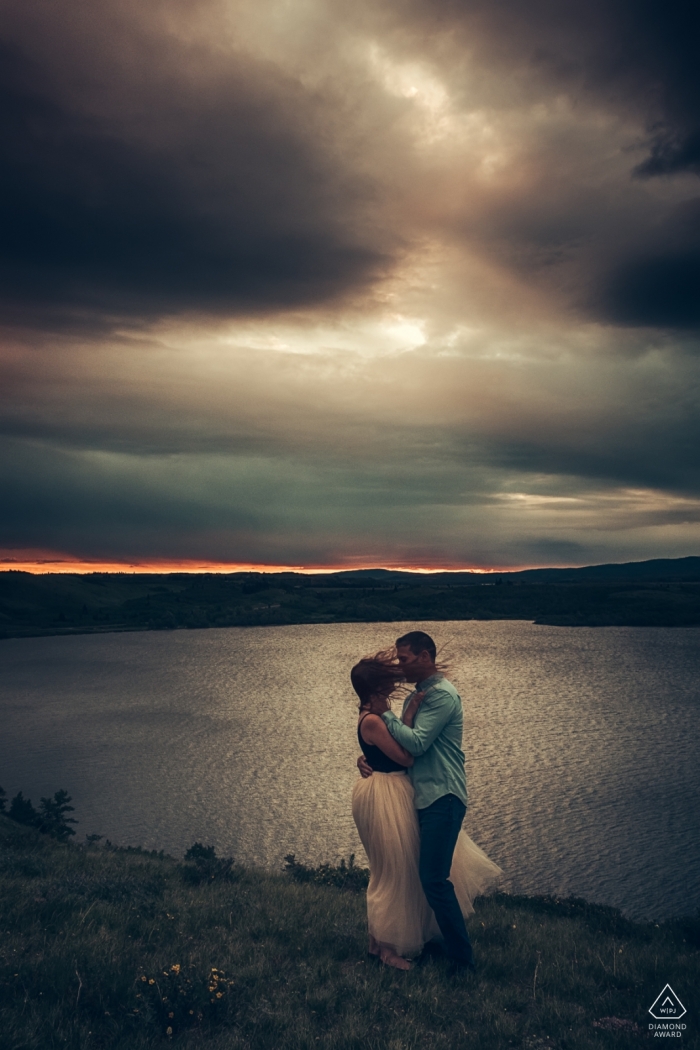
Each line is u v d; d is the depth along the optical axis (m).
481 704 92.56
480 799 51.91
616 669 122.94
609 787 54.91
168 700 101.19
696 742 70.62
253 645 183.62
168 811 49.06
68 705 97.69
